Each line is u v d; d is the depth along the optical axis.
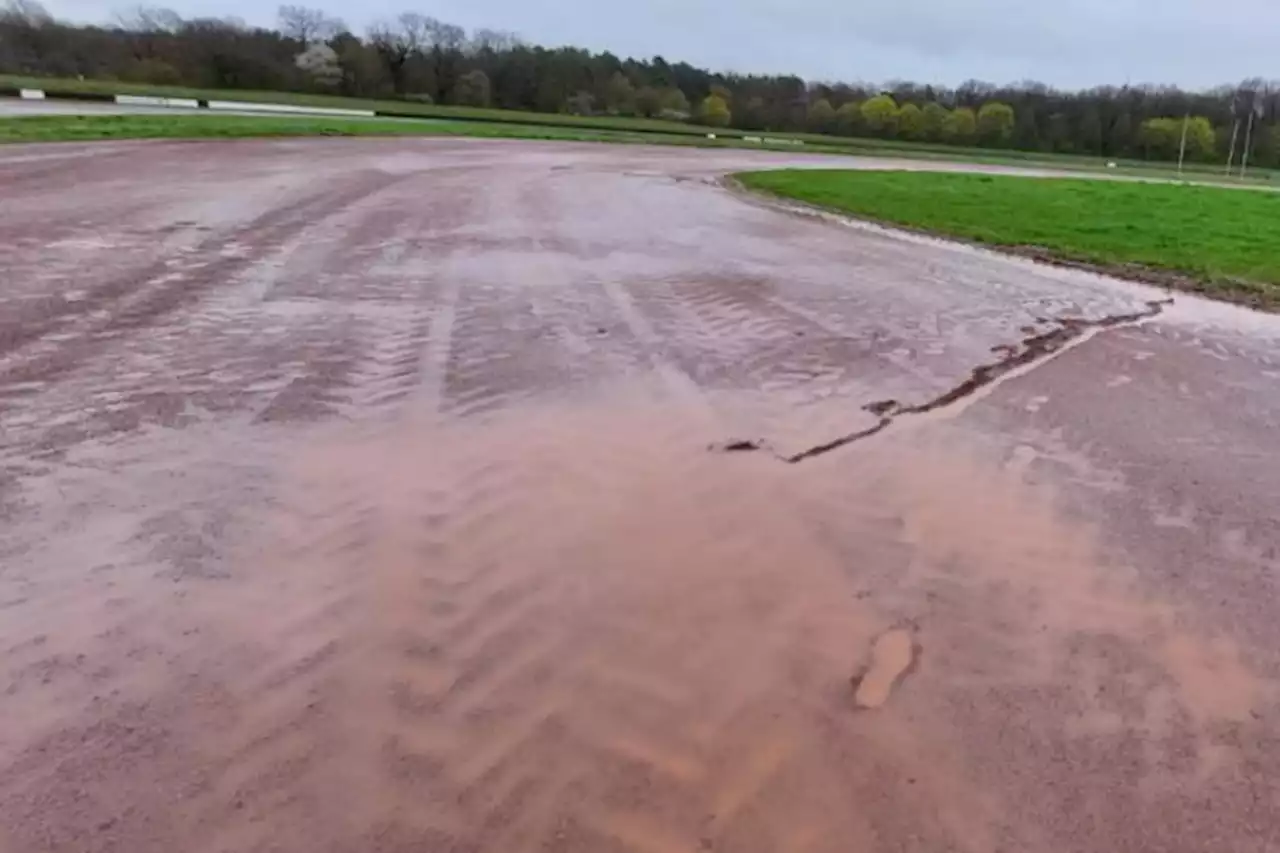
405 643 2.84
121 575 3.13
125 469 3.96
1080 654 2.93
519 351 6.14
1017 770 2.39
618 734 2.47
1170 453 4.77
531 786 2.27
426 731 2.45
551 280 8.69
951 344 6.94
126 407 4.71
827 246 12.34
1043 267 11.30
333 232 10.97
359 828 2.11
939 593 3.28
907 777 2.35
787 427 4.93
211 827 2.10
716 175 26.67
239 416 4.67
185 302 7.02
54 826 2.08
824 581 3.33
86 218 10.86
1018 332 7.48
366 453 4.28
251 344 5.97
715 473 4.27
